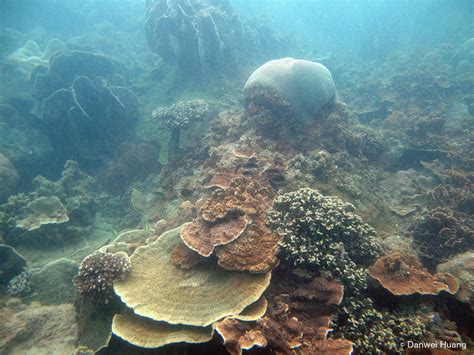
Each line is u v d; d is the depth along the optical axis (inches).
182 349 145.8
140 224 356.2
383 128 543.2
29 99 577.6
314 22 1496.1
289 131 334.0
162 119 413.7
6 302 231.8
